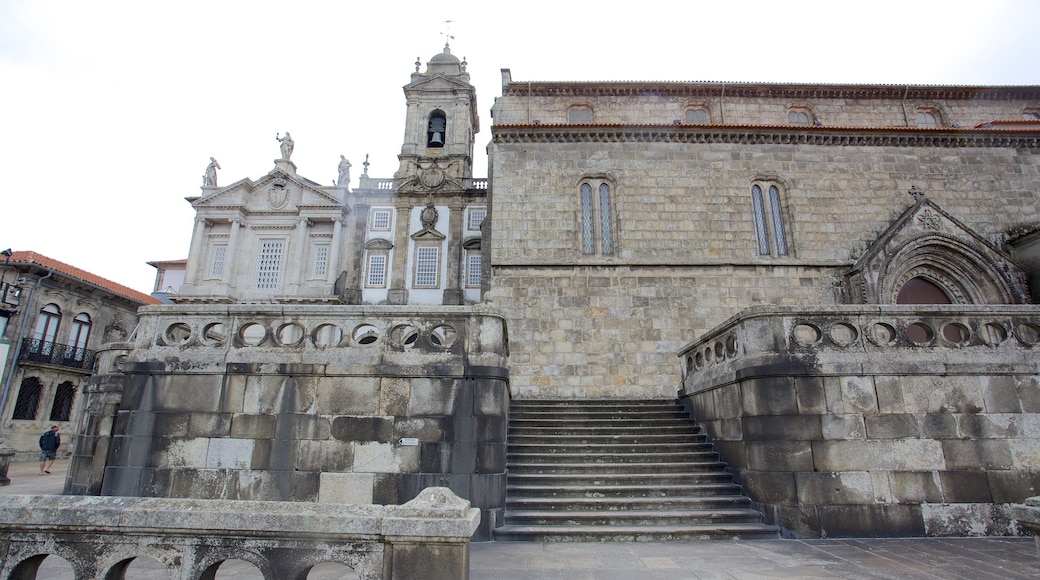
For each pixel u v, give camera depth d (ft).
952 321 30.30
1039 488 27.76
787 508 27.40
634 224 61.82
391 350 29.66
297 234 105.70
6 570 12.78
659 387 56.59
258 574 20.85
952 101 79.51
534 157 63.98
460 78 117.91
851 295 58.03
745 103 80.07
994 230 61.98
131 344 42.45
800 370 28.89
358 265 104.53
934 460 27.89
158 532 12.94
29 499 13.34
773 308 30.12
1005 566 21.57
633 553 24.12
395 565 12.48
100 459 39.58
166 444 28.63
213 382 29.37
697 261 60.34
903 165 64.03
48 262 98.17
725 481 32.07
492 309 30.37
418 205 108.06
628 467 33.47
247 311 30.53
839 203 62.69
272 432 28.60
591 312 58.90
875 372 28.99
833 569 21.30
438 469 27.76
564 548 25.08
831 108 79.25
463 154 111.65
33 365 90.58
